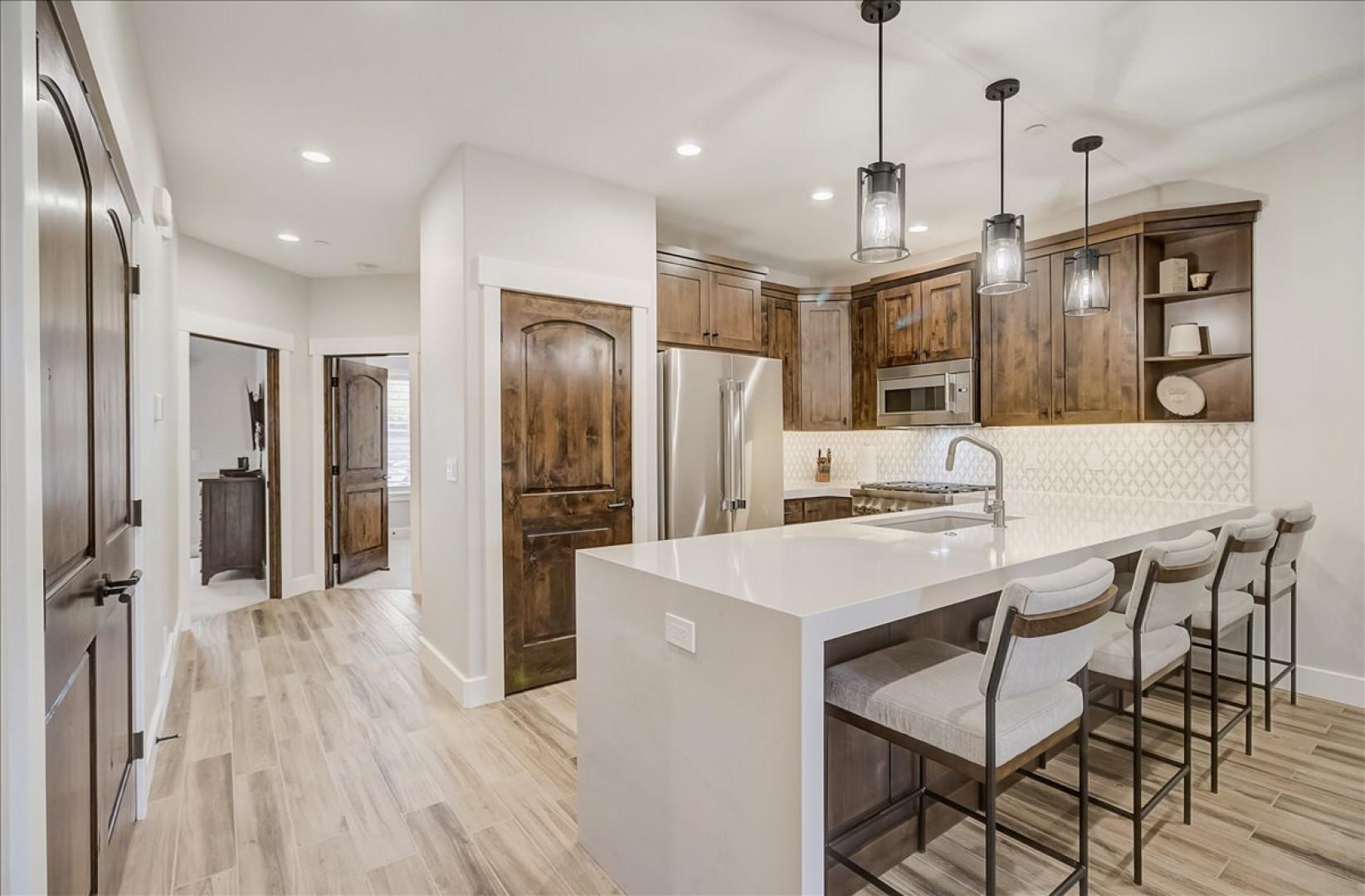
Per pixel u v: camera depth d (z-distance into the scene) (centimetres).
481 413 306
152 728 244
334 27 216
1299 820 211
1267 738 266
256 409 651
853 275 547
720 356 388
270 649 386
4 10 92
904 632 199
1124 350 350
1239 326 327
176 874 187
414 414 526
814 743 132
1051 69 244
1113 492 380
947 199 375
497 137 294
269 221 396
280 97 259
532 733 276
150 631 252
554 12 209
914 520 296
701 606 155
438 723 285
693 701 158
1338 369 298
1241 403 326
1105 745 262
